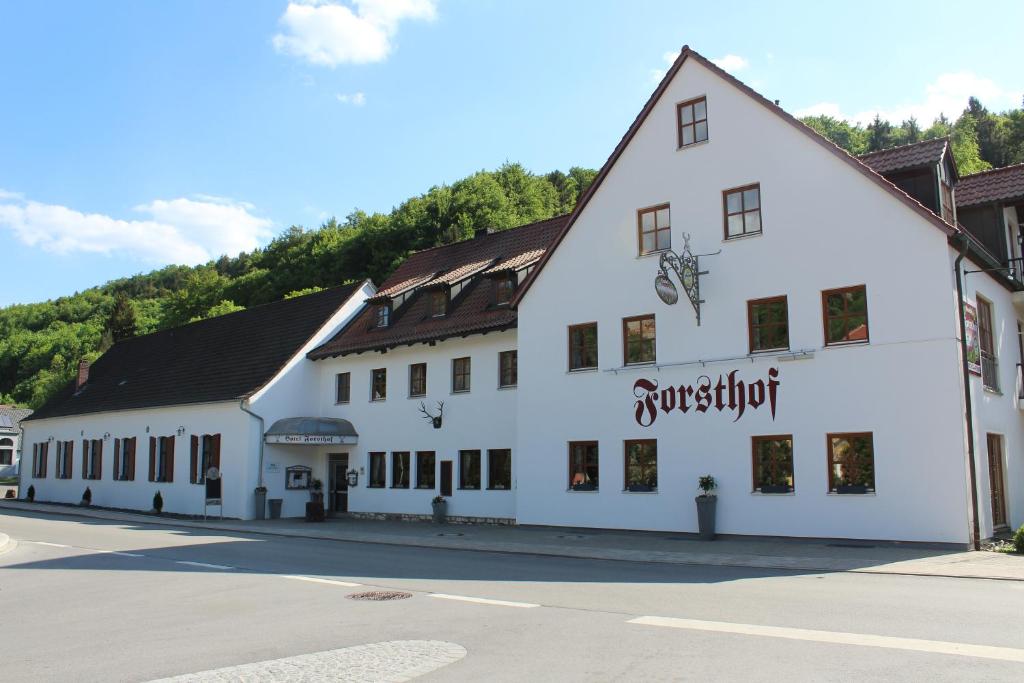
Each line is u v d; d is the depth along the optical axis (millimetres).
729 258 20984
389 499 30344
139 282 157875
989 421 19391
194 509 33938
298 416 33312
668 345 21859
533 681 6930
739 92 21266
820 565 15203
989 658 7516
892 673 6996
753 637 8578
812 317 19438
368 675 7219
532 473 24406
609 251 23484
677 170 22250
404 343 29703
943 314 17656
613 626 9312
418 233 74188
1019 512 21391
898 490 17812
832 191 19453
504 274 27547
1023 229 24688
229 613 10797
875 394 18328
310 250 85812
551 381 24328
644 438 22047
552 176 99938
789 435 19531
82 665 7992
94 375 48375
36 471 47375
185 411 35438
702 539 20141
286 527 27094
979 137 95125
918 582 13141
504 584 13188
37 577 14906
